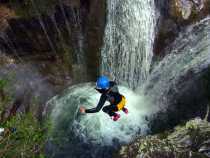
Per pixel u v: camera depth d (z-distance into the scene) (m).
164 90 9.10
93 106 9.11
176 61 9.07
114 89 6.30
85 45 10.02
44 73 9.77
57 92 9.70
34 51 9.87
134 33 9.24
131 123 8.70
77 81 10.14
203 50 8.79
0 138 5.62
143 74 9.49
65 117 8.97
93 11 9.75
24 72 9.44
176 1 8.81
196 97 8.63
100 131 8.60
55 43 9.95
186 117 8.52
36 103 9.04
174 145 6.34
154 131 8.62
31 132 5.75
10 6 9.42
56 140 8.12
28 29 9.49
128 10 9.13
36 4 9.41
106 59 9.89
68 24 9.80
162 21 8.94
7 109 7.87
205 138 6.29
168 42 9.05
